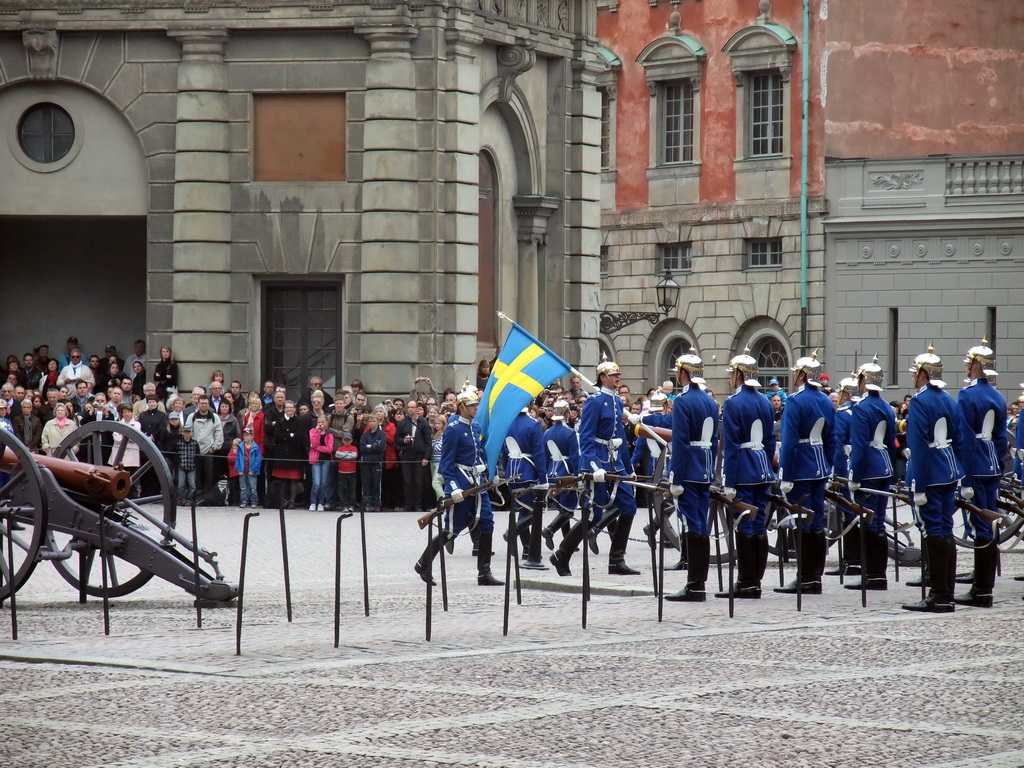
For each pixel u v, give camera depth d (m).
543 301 111.62
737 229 144.50
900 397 133.50
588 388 110.19
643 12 151.88
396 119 98.62
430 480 90.38
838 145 137.38
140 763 28.30
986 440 53.94
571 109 111.81
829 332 137.50
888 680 36.28
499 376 62.44
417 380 95.62
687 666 38.16
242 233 100.75
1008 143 131.62
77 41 101.81
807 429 53.94
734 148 145.25
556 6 109.81
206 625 46.59
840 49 137.25
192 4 99.75
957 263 131.12
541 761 28.38
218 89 100.38
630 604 51.47
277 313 101.88
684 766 28.09
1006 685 35.69
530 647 41.28
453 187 99.25
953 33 133.25
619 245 154.12
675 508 67.94
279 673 37.12
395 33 98.12
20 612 49.69
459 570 63.47
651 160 151.50
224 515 84.88
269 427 89.88
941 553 49.50
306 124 100.31
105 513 49.69
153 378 100.50
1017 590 55.66
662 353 152.12
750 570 52.56
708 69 147.38
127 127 102.19
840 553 57.62
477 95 101.12
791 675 36.97
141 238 110.94
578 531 59.09
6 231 111.25
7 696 34.44
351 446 88.94
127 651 40.69
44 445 85.62
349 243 99.81
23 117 103.00
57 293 111.25
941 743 29.89
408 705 33.28
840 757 28.77
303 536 75.38
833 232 136.88
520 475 63.56
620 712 32.59
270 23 99.19
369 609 50.34
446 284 99.44
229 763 28.30
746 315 144.00
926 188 132.62
